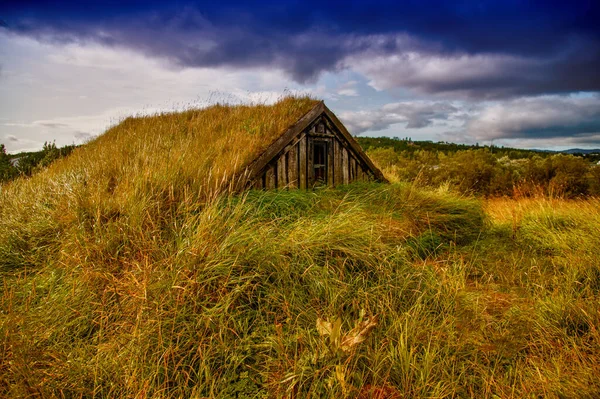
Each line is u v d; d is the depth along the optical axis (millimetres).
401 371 2479
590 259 4422
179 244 3398
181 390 2260
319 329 2518
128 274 3150
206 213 3715
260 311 2934
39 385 2176
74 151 9078
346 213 4586
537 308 3422
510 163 22234
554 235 5664
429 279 3729
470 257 5164
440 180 16109
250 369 2541
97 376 2334
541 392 2385
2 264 3668
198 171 4930
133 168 5031
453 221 6387
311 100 8500
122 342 2549
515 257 5211
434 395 2291
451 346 2787
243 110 9281
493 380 2506
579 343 2889
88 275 3133
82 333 2793
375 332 2891
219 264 3064
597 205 6621
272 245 3555
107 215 4004
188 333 2646
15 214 4418
